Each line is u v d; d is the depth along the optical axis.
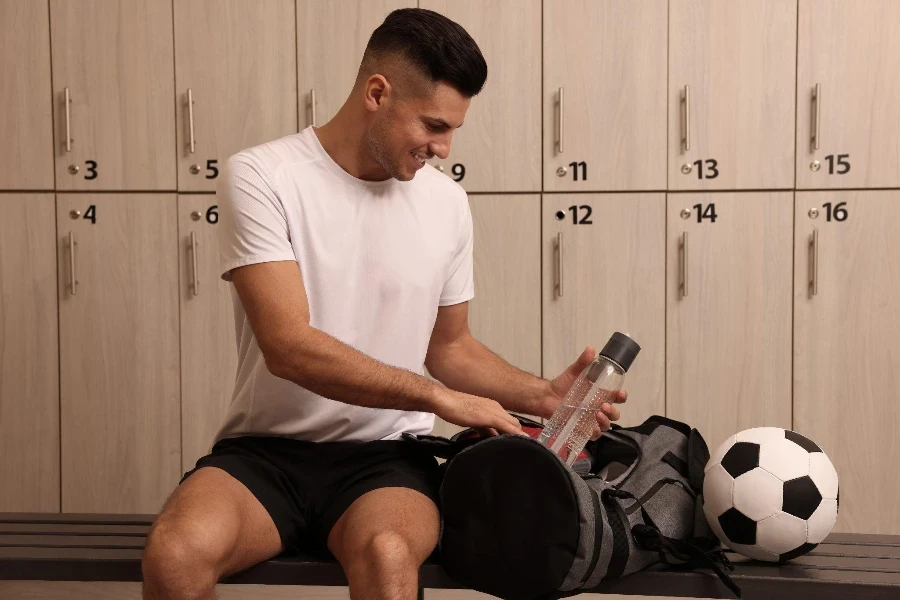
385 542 1.48
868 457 3.18
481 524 1.59
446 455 1.76
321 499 1.73
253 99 3.16
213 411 3.26
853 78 3.09
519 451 1.55
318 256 1.75
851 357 3.16
